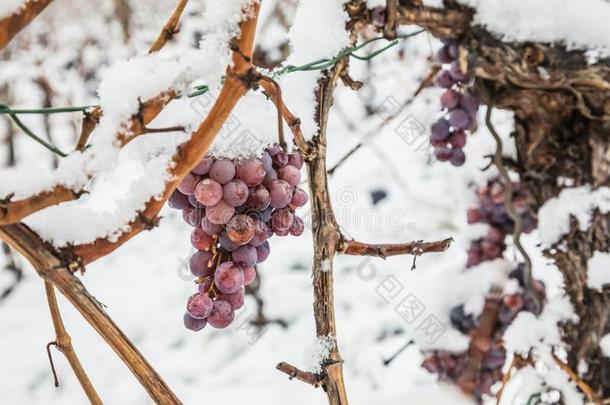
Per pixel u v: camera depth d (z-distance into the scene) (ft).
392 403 3.61
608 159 1.92
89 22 6.22
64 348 1.90
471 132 2.25
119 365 4.61
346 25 1.96
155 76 1.68
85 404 4.27
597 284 1.93
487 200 2.09
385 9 1.87
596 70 1.82
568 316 1.97
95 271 5.72
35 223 1.62
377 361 4.06
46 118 6.09
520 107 1.94
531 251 3.04
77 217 1.64
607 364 1.94
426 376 3.84
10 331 5.13
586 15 1.83
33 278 5.81
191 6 5.86
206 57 1.67
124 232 1.65
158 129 1.69
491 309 2.00
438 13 1.85
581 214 1.94
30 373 4.60
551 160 1.97
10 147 6.12
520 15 1.84
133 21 6.11
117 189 5.60
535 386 2.00
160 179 1.65
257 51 5.45
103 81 1.69
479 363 2.01
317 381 1.92
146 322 4.97
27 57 5.94
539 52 1.83
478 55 1.85
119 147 1.66
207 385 4.23
